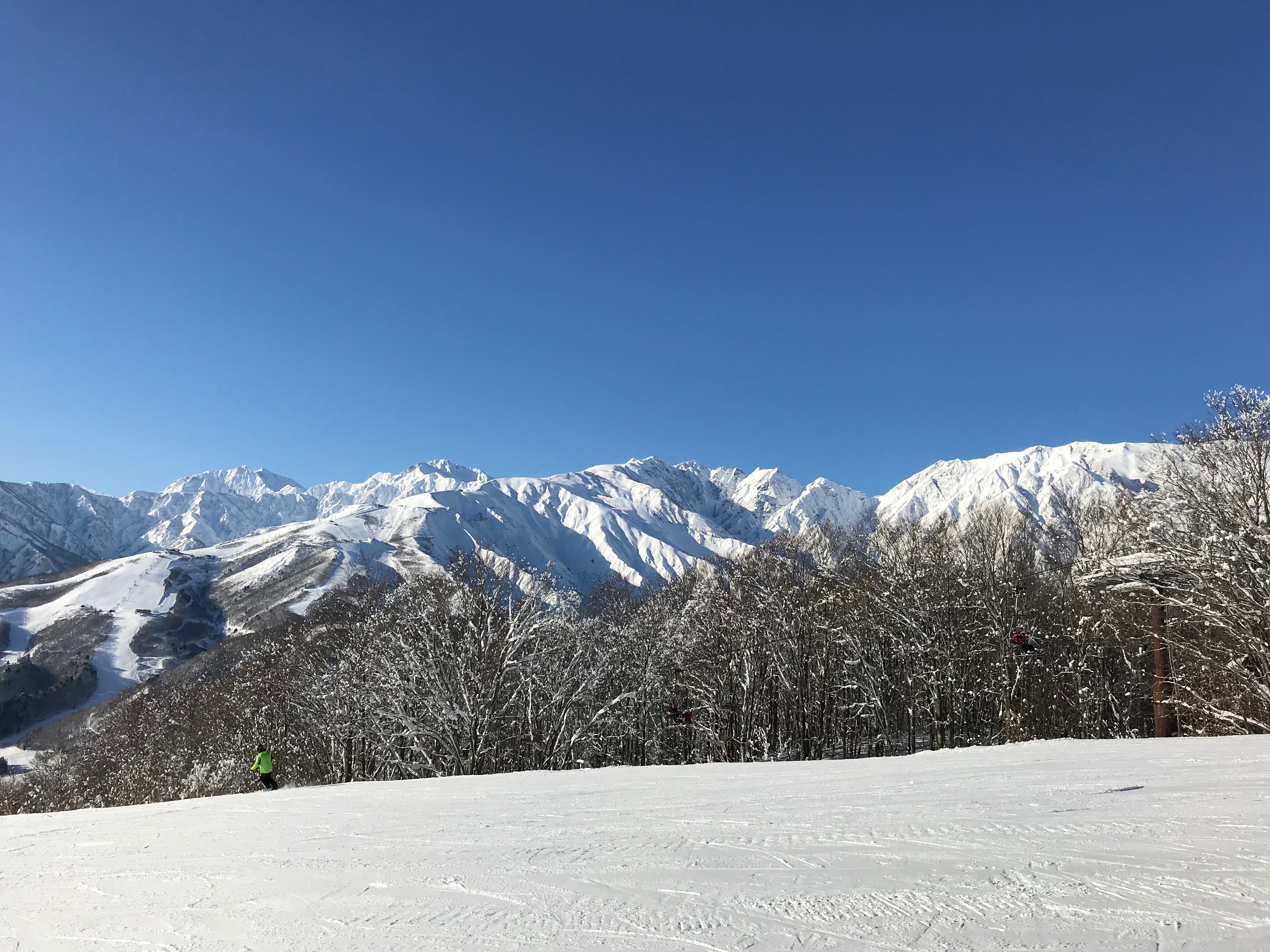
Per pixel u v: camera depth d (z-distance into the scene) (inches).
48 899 304.8
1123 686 1672.0
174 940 227.9
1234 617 1055.6
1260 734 793.6
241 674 2544.3
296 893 276.5
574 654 1839.3
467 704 1628.9
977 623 1699.1
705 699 2012.8
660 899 225.3
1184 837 253.6
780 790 496.7
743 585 2114.9
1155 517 1171.3
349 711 1804.9
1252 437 1140.5
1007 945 163.2
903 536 2117.4
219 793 1859.0
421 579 2094.0
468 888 261.1
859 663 1834.4
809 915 197.3
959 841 272.8
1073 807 330.3
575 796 557.0
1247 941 156.0
